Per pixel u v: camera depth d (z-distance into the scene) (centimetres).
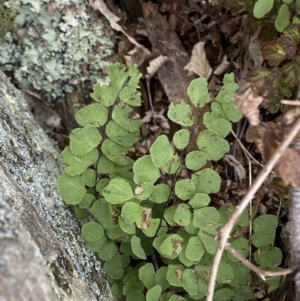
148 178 19
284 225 23
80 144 19
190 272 19
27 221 16
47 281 14
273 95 20
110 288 21
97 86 20
